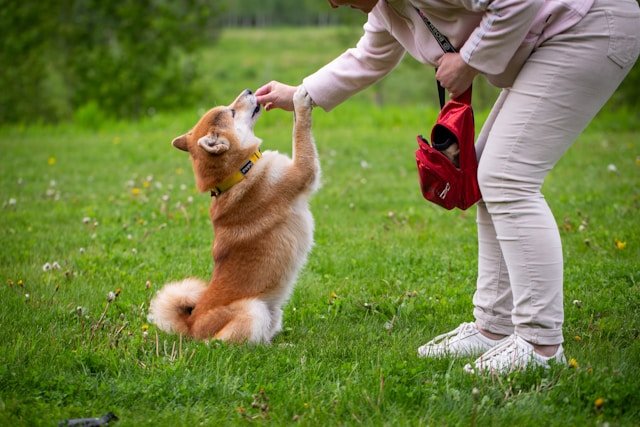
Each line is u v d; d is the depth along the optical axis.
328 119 15.64
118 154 11.77
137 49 19.97
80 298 4.81
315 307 4.66
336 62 4.12
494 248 3.63
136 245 6.23
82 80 20.42
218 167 4.27
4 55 19.22
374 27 3.85
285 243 4.18
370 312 4.57
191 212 7.39
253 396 3.21
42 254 5.95
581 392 3.05
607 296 4.53
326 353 3.79
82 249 5.95
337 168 10.00
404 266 5.46
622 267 5.03
